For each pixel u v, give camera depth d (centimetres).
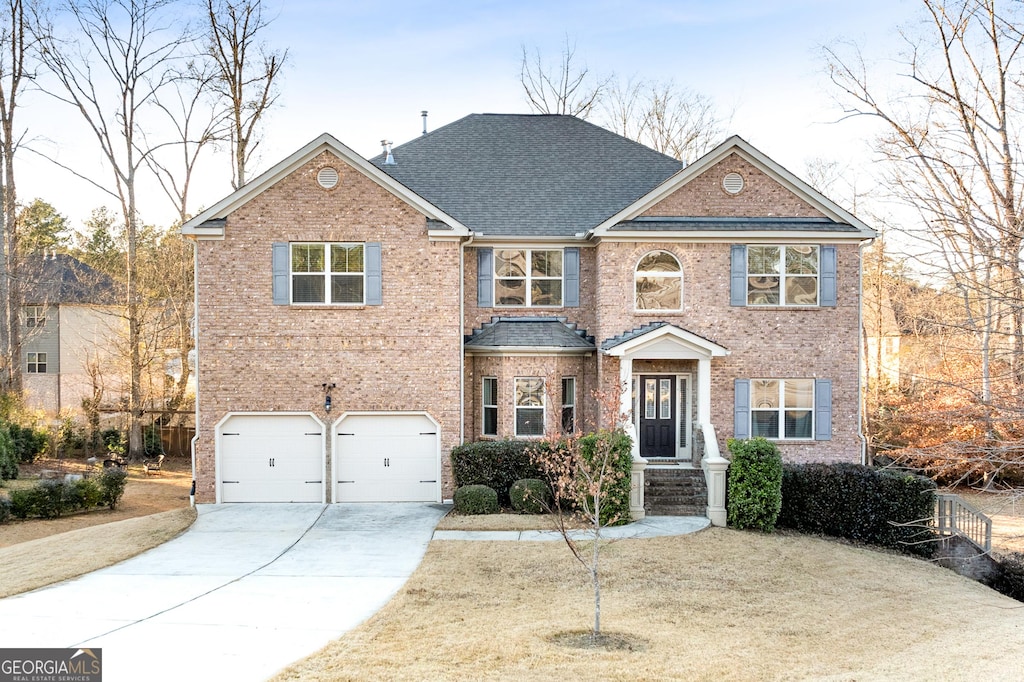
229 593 1496
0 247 3609
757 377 2397
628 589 1555
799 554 1864
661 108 4944
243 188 2270
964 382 1755
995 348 1617
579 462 1470
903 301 2822
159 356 4166
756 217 2400
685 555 1791
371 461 2327
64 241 6294
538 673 1088
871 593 1620
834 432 2406
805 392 2417
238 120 3756
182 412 3856
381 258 2303
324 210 2297
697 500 2197
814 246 2402
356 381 2311
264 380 2300
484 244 2512
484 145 2877
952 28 2597
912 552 2062
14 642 1212
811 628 1374
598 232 2370
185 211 3894
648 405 2473
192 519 2130
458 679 1059
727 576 1662
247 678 1058
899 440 3231
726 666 1148
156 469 3372
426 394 2316
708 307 2397
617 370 2367
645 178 2750
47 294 4684
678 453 2467
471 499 2144
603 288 2397
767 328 2400
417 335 2314
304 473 2322
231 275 2292
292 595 1485
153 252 4694
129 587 1539
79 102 3700
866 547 2048
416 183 2695
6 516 2283
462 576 1614
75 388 4688
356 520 2112
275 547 1859
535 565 1695
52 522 2306
